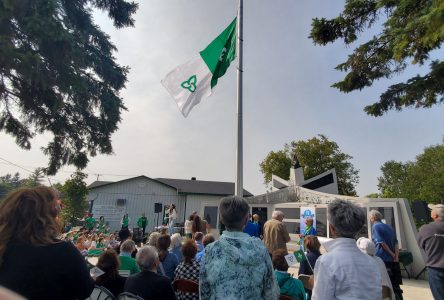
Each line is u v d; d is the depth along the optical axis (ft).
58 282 5.52
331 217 7.55
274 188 70.69
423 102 33.58
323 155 106.32
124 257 15.93
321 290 6.86
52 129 45.60
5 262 5.46
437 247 14.84
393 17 31.37
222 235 7.37
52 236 6.04
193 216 23.52
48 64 35.29
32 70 31.37
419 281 30.50
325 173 65.67
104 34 51.85
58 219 6.49
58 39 32.68
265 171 110.42
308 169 104.83
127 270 15.52
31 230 5.75
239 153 22.86
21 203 5.89
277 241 19.86
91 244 40.52
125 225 70.18
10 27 32.71
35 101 41.34
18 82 38.50
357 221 7.29
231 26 25.48
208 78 24.12
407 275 32.12
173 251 18.76
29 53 30.73
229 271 6.59
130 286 10.44
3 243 5.59
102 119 48.85
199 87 23.76
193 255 13.61
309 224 33.76
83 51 41.63
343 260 6.91
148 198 103.96
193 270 13.35
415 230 33.27
